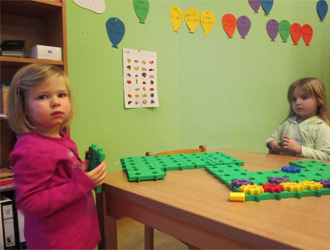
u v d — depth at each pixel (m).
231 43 2.17
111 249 0.90
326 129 1.48
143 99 1.79
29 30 1.40
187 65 1.99
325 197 0.70
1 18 1.32
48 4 1.21
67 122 0.85
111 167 1.68
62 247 0.73
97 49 1.59
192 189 0.77
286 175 0.86
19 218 1.17
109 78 1.64
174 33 1.92
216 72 2.12
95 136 1.60
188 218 0.61
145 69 1.79
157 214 0.71
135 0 1.72
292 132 1.61
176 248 1.46
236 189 0.73
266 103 2.41
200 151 1.39
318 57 2.65
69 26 1.48
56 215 0.73
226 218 0.57
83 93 1.54
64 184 0.72
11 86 0.76
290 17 2.44
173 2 1.89
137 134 1.79
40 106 0.72
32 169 0.68
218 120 2.17
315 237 0.48
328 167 0.97
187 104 2.02
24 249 1.18
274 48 2.39
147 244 1.26
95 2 1.56
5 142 1.36
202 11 2.02
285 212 0.60
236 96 2.24
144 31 1.77
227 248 0.56
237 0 2.15
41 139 0.74
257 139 2.39
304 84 1.55
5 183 1.12
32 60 1.17
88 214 0.80
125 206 0.81
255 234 0.50
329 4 2.64
